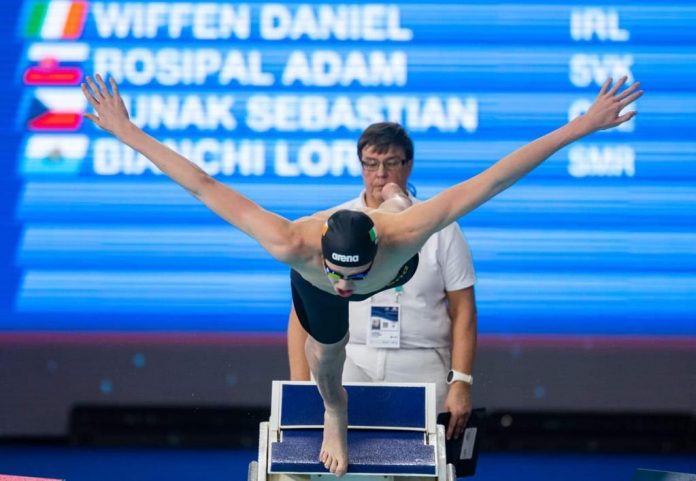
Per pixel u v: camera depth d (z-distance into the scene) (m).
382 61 26.36
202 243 26.03
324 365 14.67
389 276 13.48
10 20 26.42
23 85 26.27
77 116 26.22
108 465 25.00
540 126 26.30
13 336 25.94
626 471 25.05
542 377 26.30
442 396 18.14
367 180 18.03
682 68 26.44
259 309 26.08
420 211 13.16
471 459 18.53
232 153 26.11
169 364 26.27
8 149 26.06
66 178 26.05
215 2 26.47
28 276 25.86
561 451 26.61
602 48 26.50
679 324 26.08
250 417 26.38
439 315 18.16
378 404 16.75
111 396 26.25
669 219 26.09
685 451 26.50
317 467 15.94
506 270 26.05
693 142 26.25
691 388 26.19
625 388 26.23
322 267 13.17
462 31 26.47
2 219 25.89
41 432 26.16
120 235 25.95
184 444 26.59
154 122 26.16
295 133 26.19
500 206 26.06
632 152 26.19
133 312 25.98
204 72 26.31
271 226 13.19
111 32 26.42
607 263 26.06
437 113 26.25
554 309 26.06
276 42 26.41
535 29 26.52
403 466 15.97
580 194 26.05
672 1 26.61
